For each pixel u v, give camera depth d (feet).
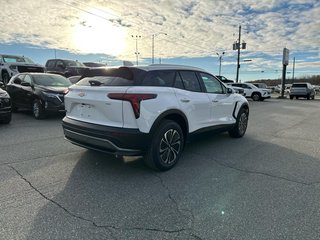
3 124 27.35
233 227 9.37
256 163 16.22
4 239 8.50
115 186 12.59
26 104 32.71
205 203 11.09
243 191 12.26
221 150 19.01
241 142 21.52
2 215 9.85
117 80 14.07
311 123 32.63
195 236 8.85
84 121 14.39
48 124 27.61
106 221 9.64
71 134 15.01
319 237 8.80
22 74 35.65
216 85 19.60
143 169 14.83
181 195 11.80
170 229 9.23
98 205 10.77
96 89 13.76
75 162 15.70
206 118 17.97
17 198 11.18
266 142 21.67
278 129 27.99
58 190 12.03
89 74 15.84
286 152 18.72
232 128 21.93
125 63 15.28
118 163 15.66
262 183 13.17
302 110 49.73
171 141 14.73
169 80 15.29
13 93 34.96
